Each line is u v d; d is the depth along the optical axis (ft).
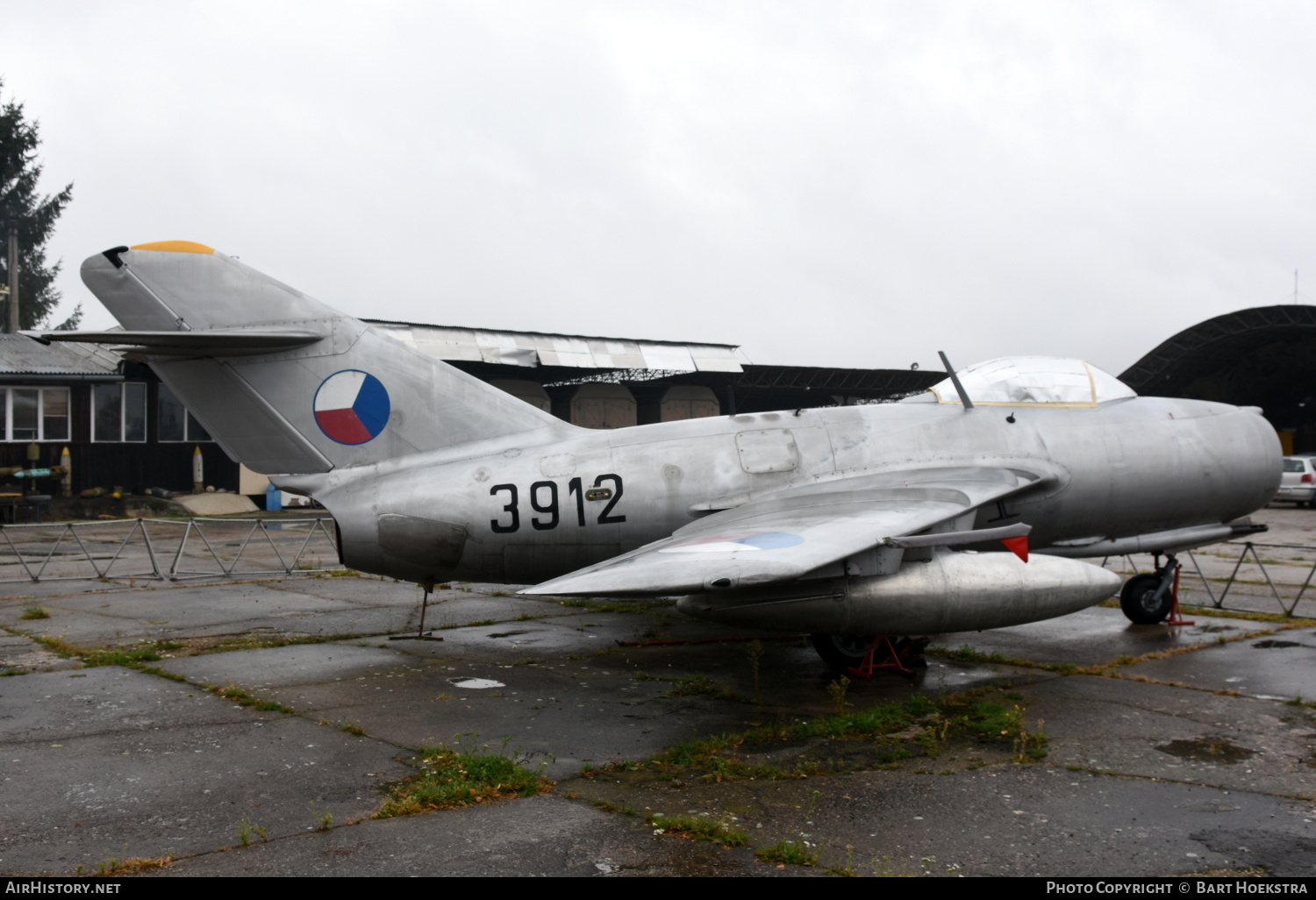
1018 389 32.86
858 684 26.03
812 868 13.94
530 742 20.43
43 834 15.21
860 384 138.62
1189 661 28.43
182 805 16.47
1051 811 16.33
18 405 90.12
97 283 31.42
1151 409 33.47
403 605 39.73
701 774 18.37
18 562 55.31
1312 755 19.42
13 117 183.62
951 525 28.09
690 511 29.81
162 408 98.27
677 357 118.21
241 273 31.01
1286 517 86.74
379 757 19.29
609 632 33.94
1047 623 35.01
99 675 26.55
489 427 30.81
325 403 30.78
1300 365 128.47
